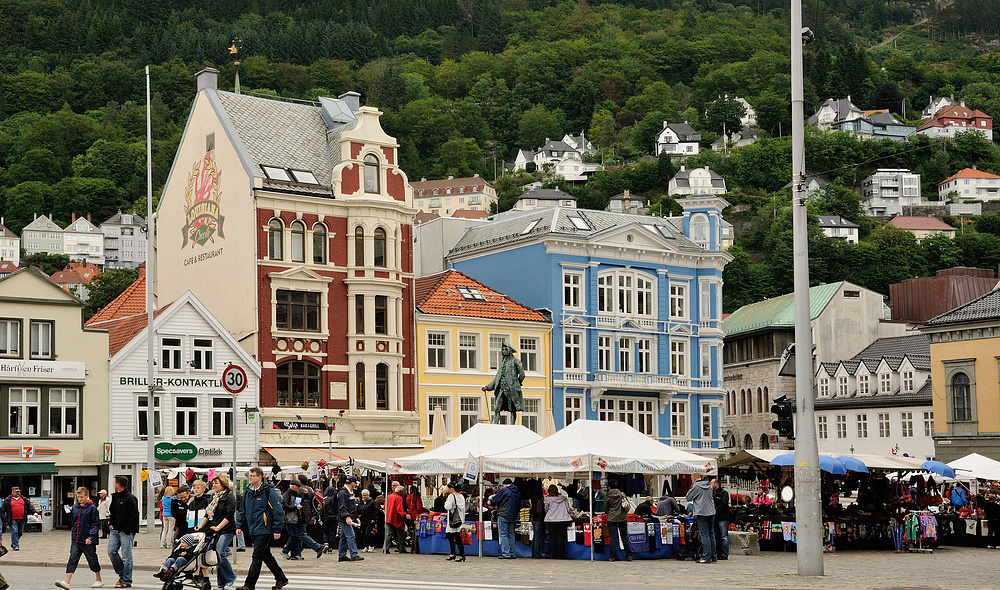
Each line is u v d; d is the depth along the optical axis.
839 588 27.05
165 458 60.25
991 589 26.61
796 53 31.88
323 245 65.88
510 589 26.44
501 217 85.31
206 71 69.38
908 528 42.50
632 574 31.36
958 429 71.88
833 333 107.38
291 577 30.22
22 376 57.31
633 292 76.12
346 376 65.62
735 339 106.25
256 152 65.94
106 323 70.12
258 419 62.44
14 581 29.70
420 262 83.31
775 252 187.00
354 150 67.19
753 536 40.03
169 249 71.50
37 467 57.03
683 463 38.66
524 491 43.06
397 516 39.25
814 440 30.92
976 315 71.25
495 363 70.69
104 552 40.44
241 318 64.38
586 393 73.38
